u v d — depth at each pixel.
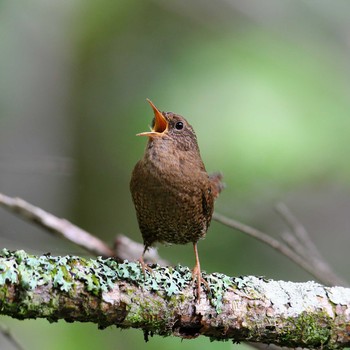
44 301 5.67
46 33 14.31
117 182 13.16
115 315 5.98
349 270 13.17
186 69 11.85
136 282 6.11
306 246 8.90
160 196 7.82
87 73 14.05
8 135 14.29
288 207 13.08
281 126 10.85
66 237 9.30
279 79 11.47
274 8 13.34
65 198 13.77
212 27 12.91
